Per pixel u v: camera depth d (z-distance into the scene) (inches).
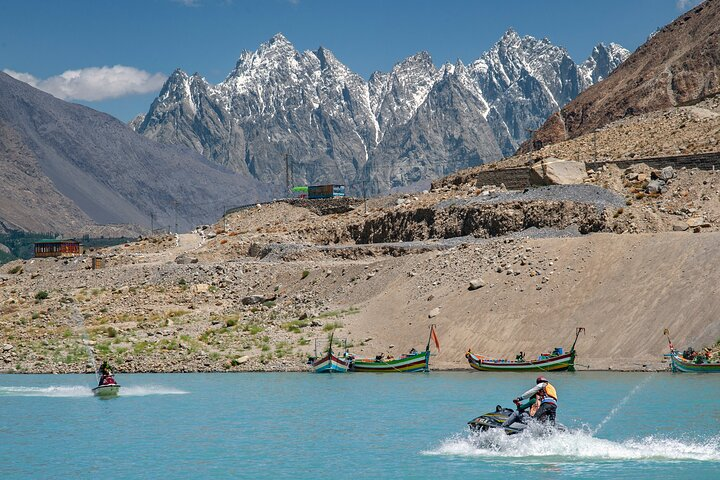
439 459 1862.7
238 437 2149.4
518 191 5861.2
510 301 3855.8
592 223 4859.7
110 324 4785.9
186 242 7795.3
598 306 3624.5
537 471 1744.6
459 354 3663.9
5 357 4079.7
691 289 3491.6
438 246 5329.7
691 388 2787.9
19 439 2164.1
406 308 4195.4
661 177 5433.1
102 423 2390.5
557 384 2928.2
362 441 2068.2
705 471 1724.9
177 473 1782.7
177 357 3932.1
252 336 4261.8
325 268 5290.4
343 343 3978.8
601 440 1955.0
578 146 7303.2
